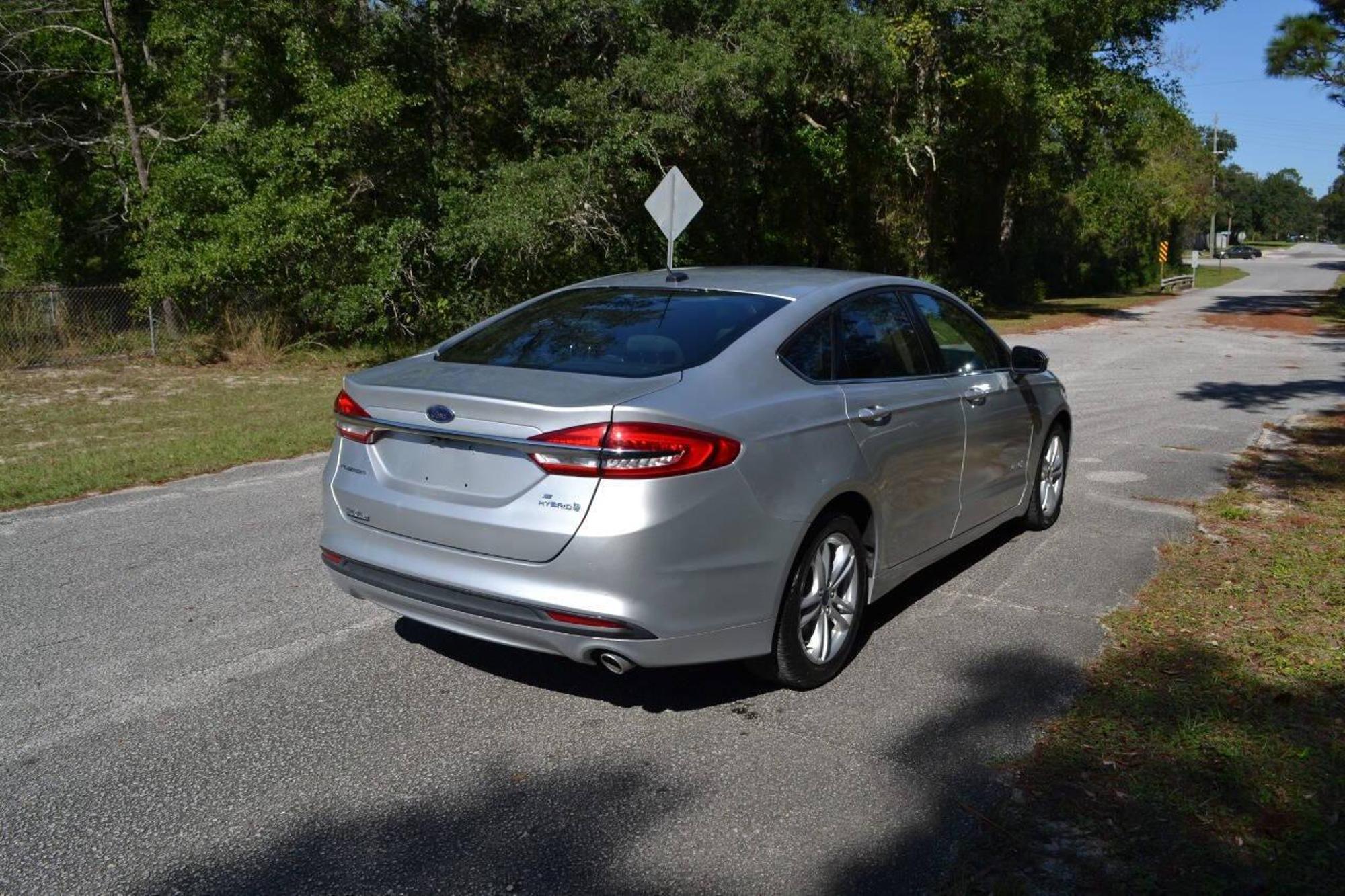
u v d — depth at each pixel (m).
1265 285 58.19
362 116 16.12
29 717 4.03
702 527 3.65
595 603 3.55
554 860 3.10
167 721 4.01
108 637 4.86
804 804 3.40
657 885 2.97
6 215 21.44
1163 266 61.66
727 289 4.68
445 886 2.97
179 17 17.39
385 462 4.09
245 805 3.41
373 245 16.81
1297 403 12.93
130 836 3.22
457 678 4.43
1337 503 7.31
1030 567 5.96
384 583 4.04
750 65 19.16
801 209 28.47
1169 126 38.81
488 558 3.73
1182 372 16.67
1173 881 2.94
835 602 4.39
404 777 3.60
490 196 17.69
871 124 25.28
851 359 4.61
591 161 18.52
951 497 5.25
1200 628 4.89
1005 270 39.25
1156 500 7.57
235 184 16.00
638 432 3.54
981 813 3.32
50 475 8.28
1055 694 4.23
